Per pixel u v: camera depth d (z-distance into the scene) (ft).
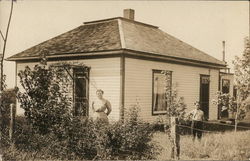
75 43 48.21
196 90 53.52
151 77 45.42
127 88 41.73
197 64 53.16
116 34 45.57
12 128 29.86
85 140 26.50
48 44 51.96
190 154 27.07
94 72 44.01
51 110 29.17
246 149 27.50
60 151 27.32
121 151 26.00
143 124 26.22
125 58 41.52
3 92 34.55
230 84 54.13
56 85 30.32
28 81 30.96
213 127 42.37
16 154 27.32
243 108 32.53
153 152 26.25
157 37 52.70
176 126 25.49
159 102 46.47
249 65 31.81
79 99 44.60
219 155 26.30
